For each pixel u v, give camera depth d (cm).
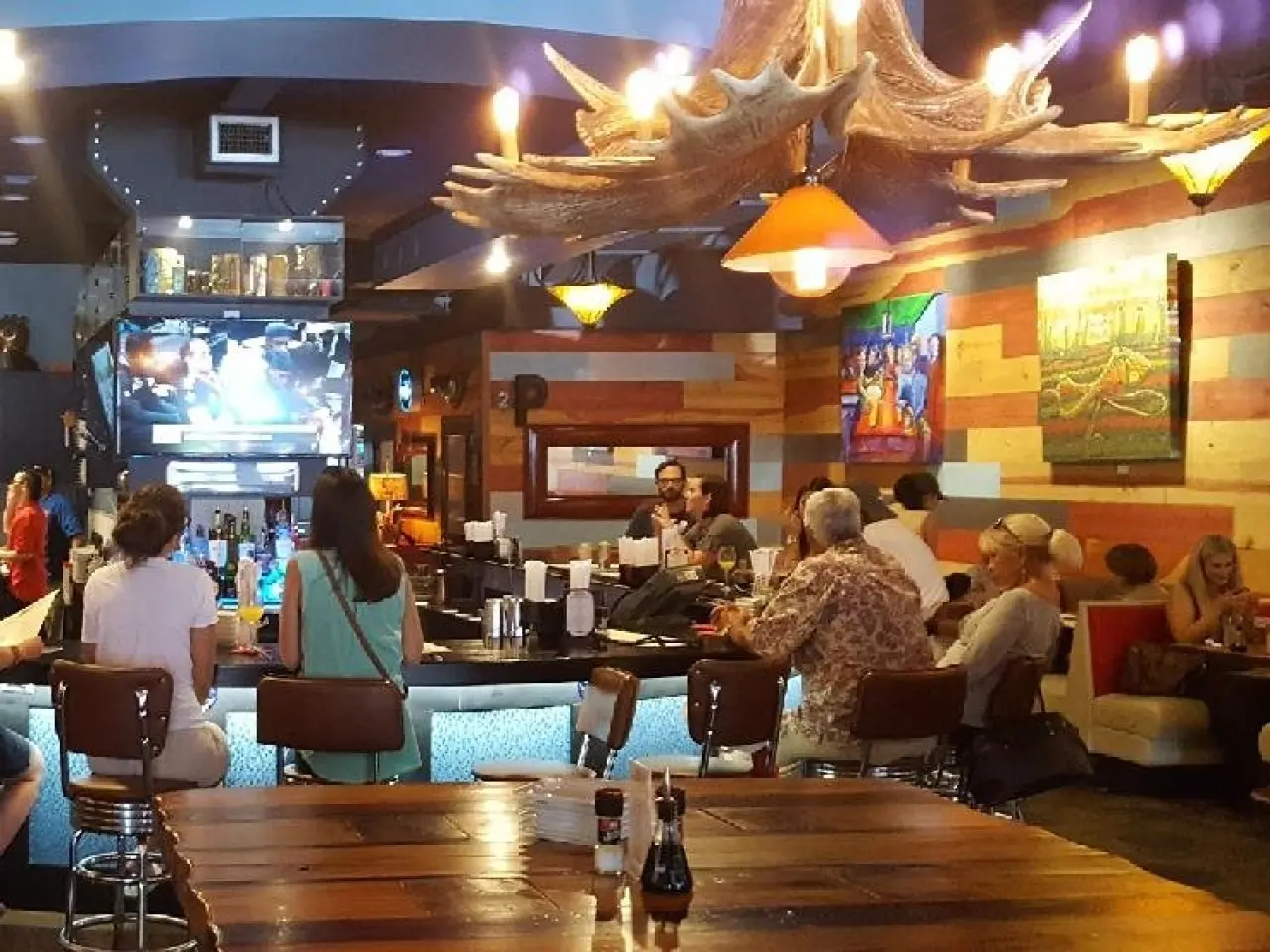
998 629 580
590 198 494
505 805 362
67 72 633
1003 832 343
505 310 1362
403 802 364
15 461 1384
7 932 546
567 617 611
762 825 349
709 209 508
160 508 510
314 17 564
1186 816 761
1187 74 771
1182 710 802
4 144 879
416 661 522
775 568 773
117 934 522
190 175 816
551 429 1376
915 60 483
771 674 504
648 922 269
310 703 462
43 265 1438
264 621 622
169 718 480
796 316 1387
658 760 553
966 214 546
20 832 572
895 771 541
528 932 262
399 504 1617
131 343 758
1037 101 509
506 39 594
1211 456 859
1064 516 992
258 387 769
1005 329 1055
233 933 260
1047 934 263
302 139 825
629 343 1388
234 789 379
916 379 1158
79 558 716
